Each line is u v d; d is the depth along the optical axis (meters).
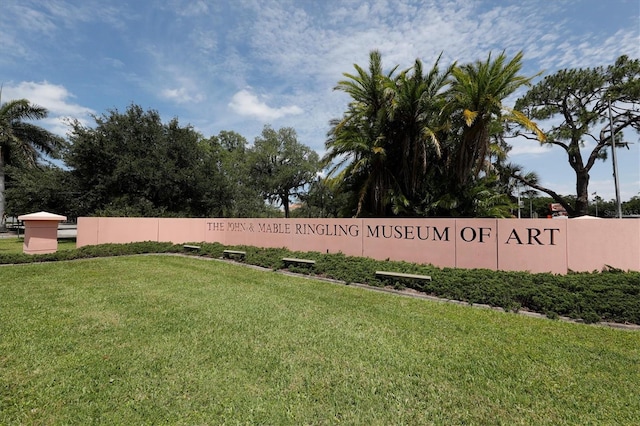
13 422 2.62
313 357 3.80
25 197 20.05
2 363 3.57
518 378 3.35
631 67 19.78
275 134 38.78
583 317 5.17
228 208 25.03
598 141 23.61
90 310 5.58
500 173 20.05
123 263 11.11
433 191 13.38
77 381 3.23
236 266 10.63
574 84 21.23
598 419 2.70
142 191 20.02
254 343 4.20
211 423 2.63
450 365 3.62
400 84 14.16
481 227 8.05
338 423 2.64
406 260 9.31
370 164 15.02
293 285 7.77
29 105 23.81
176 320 5.08
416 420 2.69
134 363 3.61
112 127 20.50
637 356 3.85
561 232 7.05
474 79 12.80
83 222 15.00
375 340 4.33
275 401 2.93
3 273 9.06
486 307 5.97
